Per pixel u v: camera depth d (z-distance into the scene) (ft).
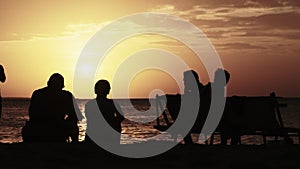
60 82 30.76
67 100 30.78
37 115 30.42
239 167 19.88
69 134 30.96
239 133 32.01
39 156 21.68
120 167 19.84
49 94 30.58
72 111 30.91
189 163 20.80
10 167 19.30
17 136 141.18
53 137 30.09
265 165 20.07
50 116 30.48
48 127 30.22
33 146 24.84
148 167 19.88
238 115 32.35
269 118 32.58
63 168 19.39
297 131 31.58
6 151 22.91
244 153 22.99
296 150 23.47
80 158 21.58
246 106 32.42
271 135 31.89
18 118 253.03
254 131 32.04
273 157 21.72
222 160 21.22
